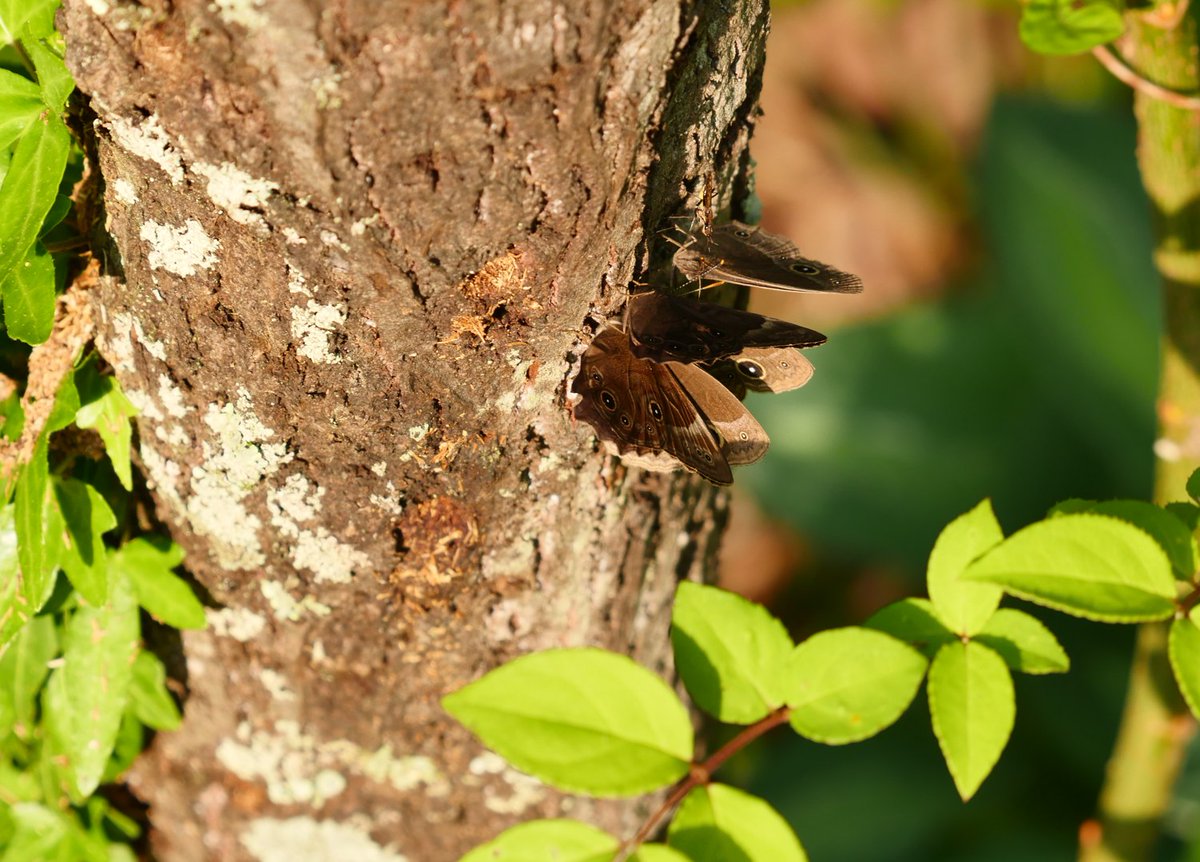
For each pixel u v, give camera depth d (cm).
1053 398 169
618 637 116
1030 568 109
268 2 107
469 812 117
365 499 112
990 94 223
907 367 173
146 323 111
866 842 144
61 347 112
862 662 110
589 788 109
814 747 156
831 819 147
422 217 109
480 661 115
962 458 167
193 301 110
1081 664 153
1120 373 162
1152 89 116
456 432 112
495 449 112
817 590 184
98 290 111
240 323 110
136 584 114
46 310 111
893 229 225
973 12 222
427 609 114
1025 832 143
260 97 108
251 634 114
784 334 112
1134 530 109
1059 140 176
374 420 111
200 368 111
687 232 112
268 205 109
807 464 170
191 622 113
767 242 113
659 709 109
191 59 108
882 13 226
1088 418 163
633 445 111
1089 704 150
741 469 172
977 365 172
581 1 108
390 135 108
